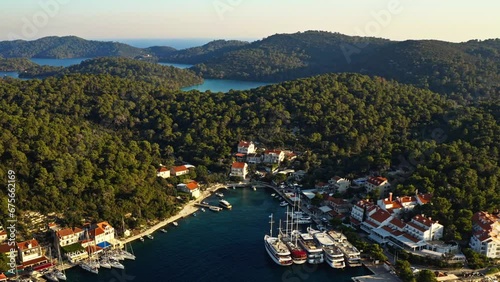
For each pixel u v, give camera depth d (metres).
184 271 164.12
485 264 162.50
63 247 168.12
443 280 154.25
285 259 168.62
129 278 158.25
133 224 194.50
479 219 180.62
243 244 186.50
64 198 193.62
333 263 166.25
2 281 149.12
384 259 166.75
